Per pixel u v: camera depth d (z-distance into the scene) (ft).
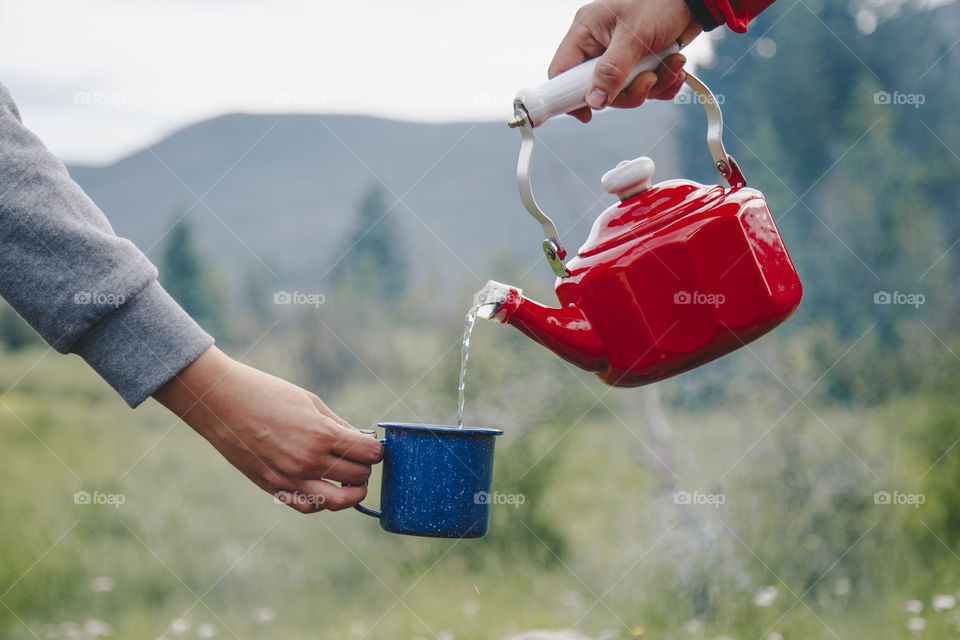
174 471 20.85
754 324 3.70
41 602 12.15
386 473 4.08
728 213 3.70
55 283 3.14
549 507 14.85
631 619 10.62
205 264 61.16
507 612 11.19
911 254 25.27
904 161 28.76
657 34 4.03
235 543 14.56
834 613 10.20
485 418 15.94
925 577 11.02
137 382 3.30
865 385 16.56
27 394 33.55
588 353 3.94
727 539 12.09
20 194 3.10
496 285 3.99
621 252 3.78
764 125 29.25
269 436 3.56
